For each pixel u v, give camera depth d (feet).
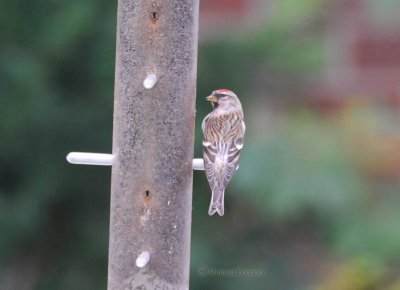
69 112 46.60
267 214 47.24
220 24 48.39
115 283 29.53
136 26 29.58
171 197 29.50
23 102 45.29
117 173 29.63
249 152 46.06
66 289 48.29
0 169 46.91
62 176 47.24
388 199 46.88
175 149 29.60
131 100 29.58
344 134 48.14
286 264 48.39
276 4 48.73
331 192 46.01
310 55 48.57
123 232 29.55
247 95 47.52
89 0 45.27
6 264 47.93
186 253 29.68
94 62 45.88
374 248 45.52
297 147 46.68
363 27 54.44
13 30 45.09
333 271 46.19
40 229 47.75
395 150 47.78
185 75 29.73
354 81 54.44
